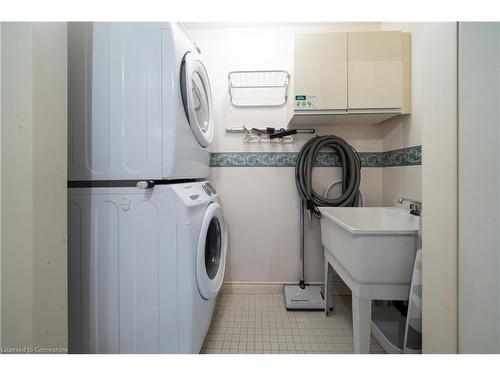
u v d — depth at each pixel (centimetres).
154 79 97
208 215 117
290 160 190
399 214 140
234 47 189
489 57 65
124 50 98
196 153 124
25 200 74
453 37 69
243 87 189
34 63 73
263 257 193
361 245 99
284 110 189
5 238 74
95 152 99
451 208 71
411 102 148
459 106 69
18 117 73
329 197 189
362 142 188
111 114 99
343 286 186
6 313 75
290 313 162
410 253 99
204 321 115
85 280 101
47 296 79
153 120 97
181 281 98
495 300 64
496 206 64
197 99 124
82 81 99
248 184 192
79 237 101
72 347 101
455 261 70
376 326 132
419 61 139
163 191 98
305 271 192
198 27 188
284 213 191
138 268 99
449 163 71
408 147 152
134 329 100
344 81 147
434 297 78
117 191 99
